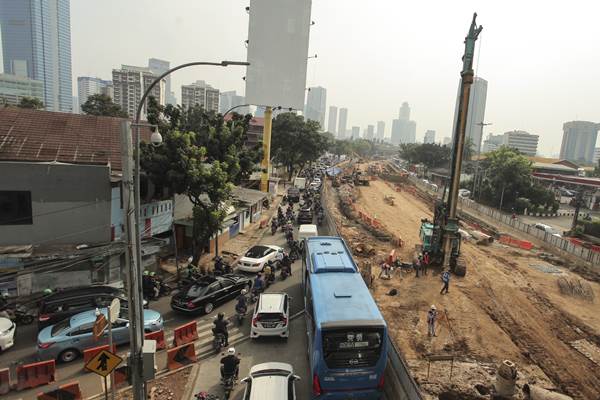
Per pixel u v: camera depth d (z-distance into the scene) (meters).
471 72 26.52
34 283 19.25
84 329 15.13
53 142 22.47
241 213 37.94
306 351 16.34
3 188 19.30
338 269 16.48
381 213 56.09
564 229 54.81
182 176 21.56
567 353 18.20
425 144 118.25
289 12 48.12
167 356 14.90
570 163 106.69
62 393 12.23
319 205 48.34
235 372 13.37
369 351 12.21
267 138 52.38
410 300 23.52
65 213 20.22
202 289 19.70
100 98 68.38
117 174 21.55
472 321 21.00
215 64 11.45
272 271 24.48
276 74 49.12
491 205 69.94
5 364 14.55
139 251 10.51
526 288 26.92
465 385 14.62
